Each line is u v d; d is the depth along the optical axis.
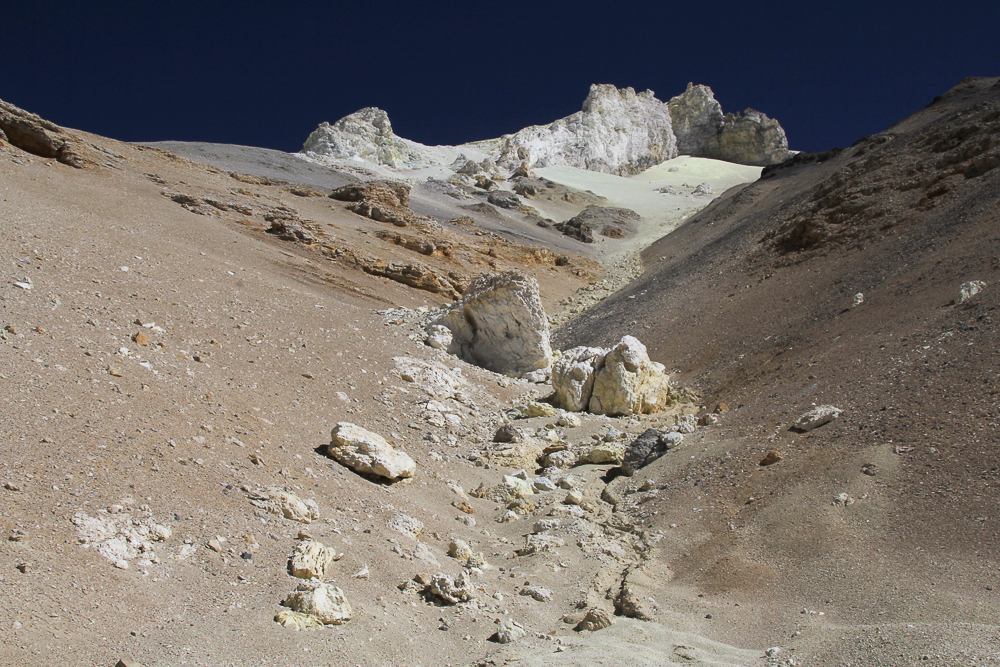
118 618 5.16
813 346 14.91
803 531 8.02
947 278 14.70
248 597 5.93
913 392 10.35
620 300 30.55
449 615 6.61
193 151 61.81
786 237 24.80
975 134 23.09
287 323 15.37
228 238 24.97
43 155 25.17
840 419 10.52
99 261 13.98
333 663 5.33
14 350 8.73
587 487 11.09
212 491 7.36
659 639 6.25
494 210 66.50
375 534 7.89
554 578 7.88
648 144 120.38
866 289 16.84
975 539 6.96
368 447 9.80
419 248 35.09
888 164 25.20
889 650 5.30
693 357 18.42
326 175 67.62
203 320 13.34
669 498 10.04
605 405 15.07
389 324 19.41
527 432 13.62
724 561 7.92
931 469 8.36
